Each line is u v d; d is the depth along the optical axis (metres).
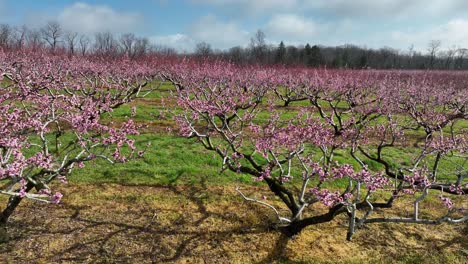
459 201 7.31
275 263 4.99
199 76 21.81
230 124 11.01
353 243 5.57
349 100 16.66
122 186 7.12
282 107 18.41
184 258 4.98
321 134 6.46
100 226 5.62
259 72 23.44
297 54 62.09
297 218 5.53
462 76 38.00
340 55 64.88
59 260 4.71
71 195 6.56
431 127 8.63
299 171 8.35
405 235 5.89
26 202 6.16
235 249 5.27
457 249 5.53
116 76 20.47
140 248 5.13
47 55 23.77
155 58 27.23
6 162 4.19
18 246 4.93
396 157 10.00
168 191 7.06
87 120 5.09
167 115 14.04
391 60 73.75
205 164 8.64
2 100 5.76
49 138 9.48
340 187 7.74
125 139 4.80
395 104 13.13
